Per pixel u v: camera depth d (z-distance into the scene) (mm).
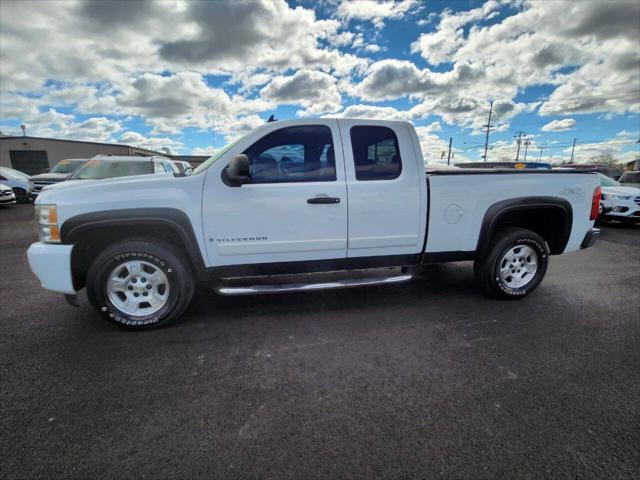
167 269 3098
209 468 1702
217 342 2951
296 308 3670
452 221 3600
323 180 3271
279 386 2355
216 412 2098
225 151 3307
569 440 1876
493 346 2889
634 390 2314
